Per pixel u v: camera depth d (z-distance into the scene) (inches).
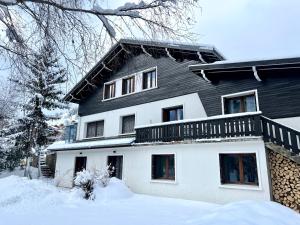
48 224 251.6
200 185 414.0
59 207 351.6
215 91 483.5
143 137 520.4
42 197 393.4
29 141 834.2
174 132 469.4
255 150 364.8
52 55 162.6
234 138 380.8
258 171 355.9
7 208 334.6
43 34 153.2
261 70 416.8
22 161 965.8
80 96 780.0
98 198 417.1
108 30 157.8
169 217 282.4
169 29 160.2
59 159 736.3
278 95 406.0
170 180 462.9
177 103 540.7
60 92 203.2
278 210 227.0
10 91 207.0
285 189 339.9
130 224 247.8
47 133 878.4
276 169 352.8
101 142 617.9
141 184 501.7
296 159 323.3
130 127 639.1
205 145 422.3
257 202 240.4
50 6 150.8
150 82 619.5
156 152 491.8
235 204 232.1
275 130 353.1
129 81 676.1
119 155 571.2
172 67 573.3
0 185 446.6
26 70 164.6
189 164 436.1
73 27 157.3
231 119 396.5
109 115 690.8
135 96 636.7
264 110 413.4
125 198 438.9
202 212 313.4
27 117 813.9
